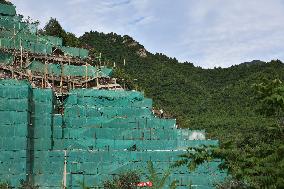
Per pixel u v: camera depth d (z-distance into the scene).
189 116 119.38
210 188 52.22
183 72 180.88
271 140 9.65
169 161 54.53
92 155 53.91
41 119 53.25
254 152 9.48
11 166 48.59
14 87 50.62
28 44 73.50
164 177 10.53
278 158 9.05
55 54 77.75
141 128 58.25
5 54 68.25
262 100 9.75
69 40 104.31
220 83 170.12
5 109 49.94
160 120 59.28
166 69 160.38
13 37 72.44
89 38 180.62
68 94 59.72
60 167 52.56
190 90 144.62
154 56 183.38
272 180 8.90
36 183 51.09
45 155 52.53
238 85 133.88
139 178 47.22
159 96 137.25
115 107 59.66
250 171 9.05
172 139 58.06
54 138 54.25
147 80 148.88
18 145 49.25
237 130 92.81
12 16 82.12
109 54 169.50
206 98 135.00
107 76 75.12
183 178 52.47
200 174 52.78
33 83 63.75
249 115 105.06
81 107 57.94
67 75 71.19
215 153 9.55
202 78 177.50
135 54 173.62
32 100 53.16
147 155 54.72
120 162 54.19
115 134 57.25
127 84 96.25
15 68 65.25
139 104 61.66
